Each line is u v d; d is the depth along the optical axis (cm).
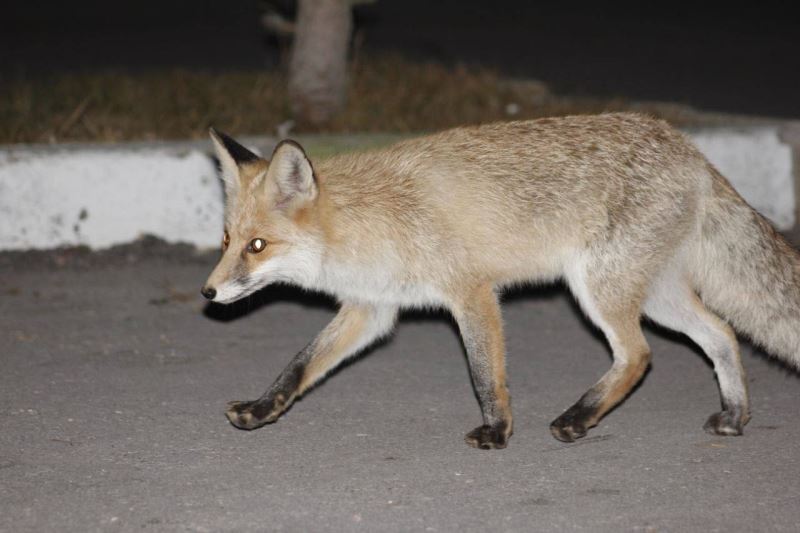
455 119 1620
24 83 1772
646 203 841
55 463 745
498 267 847
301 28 1545
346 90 1648
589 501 687
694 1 3650
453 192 841
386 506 679
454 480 723
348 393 912
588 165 850
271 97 1681
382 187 847
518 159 856
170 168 1284
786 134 1432
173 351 1012
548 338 1067
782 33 2958
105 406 865
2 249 1252
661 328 1079
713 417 823
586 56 2570
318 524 653
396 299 855
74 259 1255
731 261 870
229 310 1128
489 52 2578
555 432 800
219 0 3762
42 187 1252
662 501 686
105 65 2303
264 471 737
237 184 831
